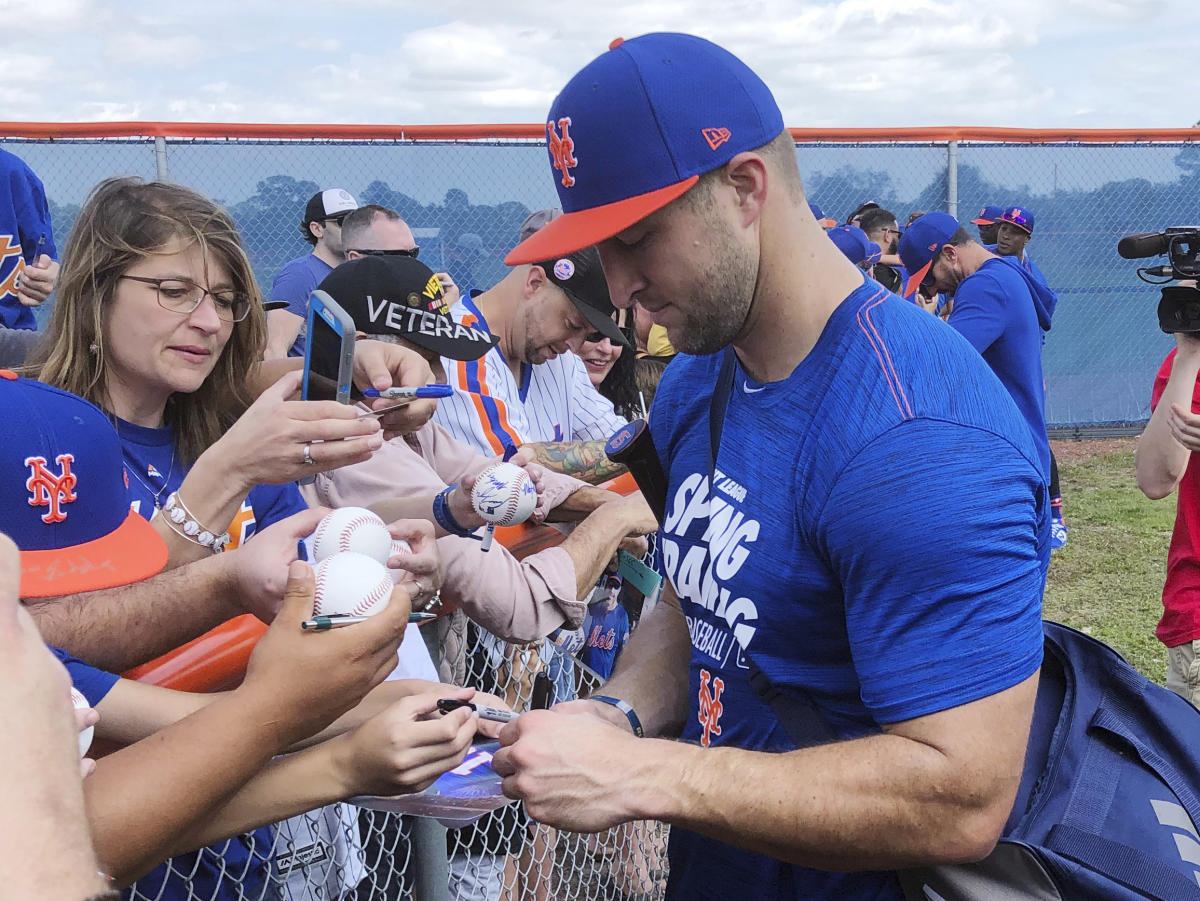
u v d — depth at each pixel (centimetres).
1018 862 127
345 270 226
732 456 142
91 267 168
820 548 129
